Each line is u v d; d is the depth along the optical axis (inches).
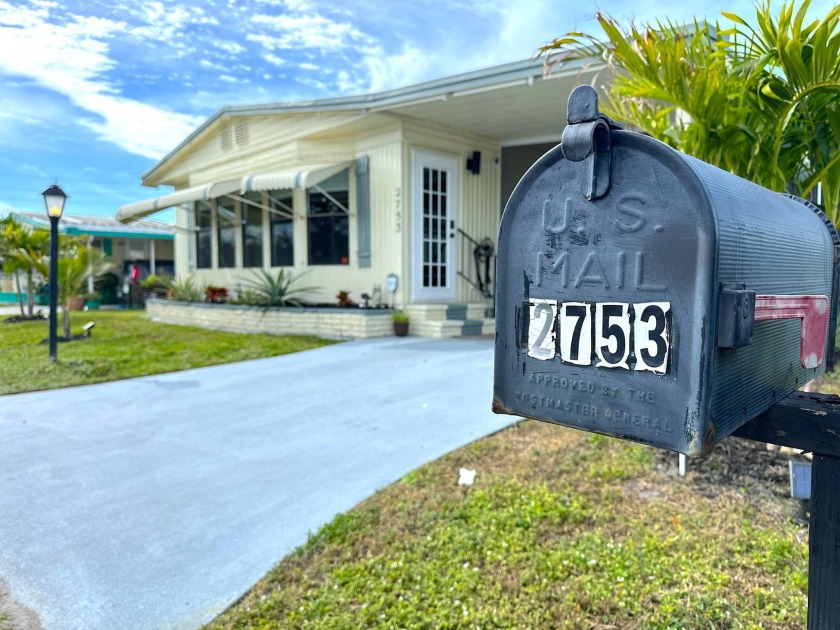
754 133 114.0
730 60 122.0
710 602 82.5
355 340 333.1
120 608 90.0
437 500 119.3
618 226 40.2
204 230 523.2
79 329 426.3
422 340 325.4
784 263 45.6
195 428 178.1
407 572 95.3
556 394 44.5
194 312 459.8
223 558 103.4
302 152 398.9
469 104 315.3
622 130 40.6
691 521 105.0
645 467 128.5
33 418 195.8
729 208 38.5
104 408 206.2
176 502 125.9
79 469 146.3
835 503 44.6
